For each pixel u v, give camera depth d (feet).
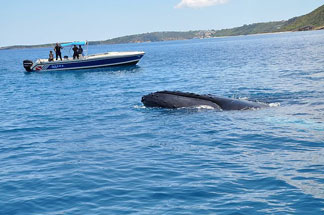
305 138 37.06
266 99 57.72
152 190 26.00
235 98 59.36
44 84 108.27
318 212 21.72
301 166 29.32
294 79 81.41
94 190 26.40
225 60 169.17
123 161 32.89
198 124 44.96
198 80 94.48
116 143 39.17
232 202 23.56
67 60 151.74
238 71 111.75
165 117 49.57
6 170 31.86
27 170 31.58
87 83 104.01
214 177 27.96
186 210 22.74
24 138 43.34
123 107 60.18
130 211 22.90
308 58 140.56
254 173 28.35
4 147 39.63
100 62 152.97
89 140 40.93
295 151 33.32
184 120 47.24
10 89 99.60
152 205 23.65
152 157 33.73
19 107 67.15
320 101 53.47
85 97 75.51
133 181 27.89
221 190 25.48
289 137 37.73
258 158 31.96
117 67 155.94
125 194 25.52
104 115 54.60
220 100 53.06
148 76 114.11
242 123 44.21
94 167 31.53
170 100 54.34
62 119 53.52
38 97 80.02
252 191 25.08
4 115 59.36
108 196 25.30
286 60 139.13
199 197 24.54
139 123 47.67
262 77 90.84
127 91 81.30
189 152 34.73
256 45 360.89
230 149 35.04
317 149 33.50
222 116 47.93
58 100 73.51
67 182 28.19
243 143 36.70
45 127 48.80
